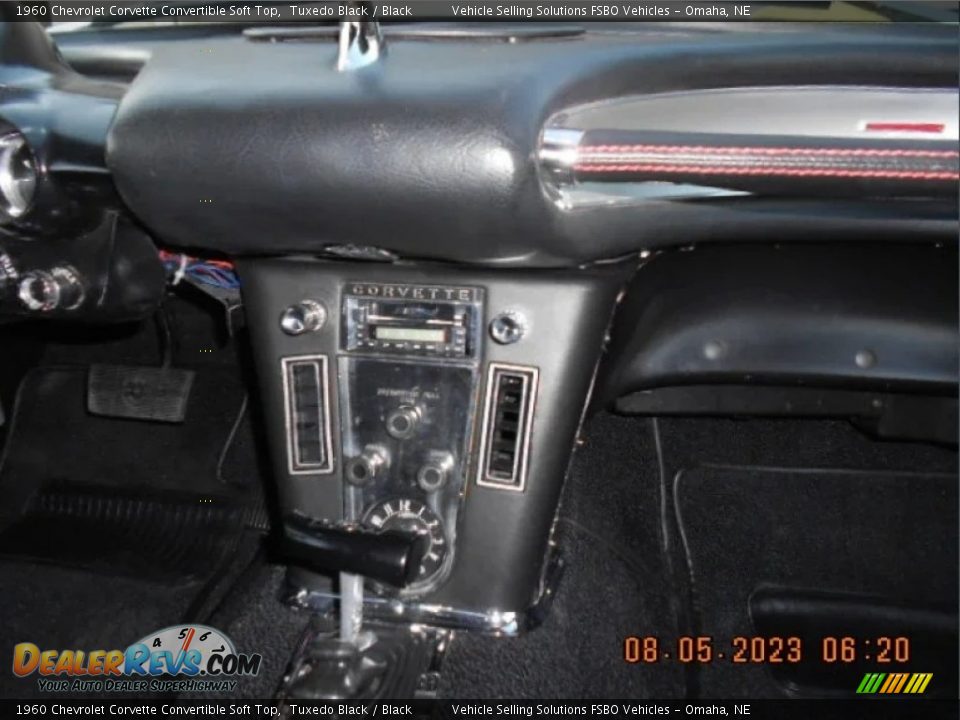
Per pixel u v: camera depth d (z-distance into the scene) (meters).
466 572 1.57
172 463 2.30
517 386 1.50
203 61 1.42
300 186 1.29
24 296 1.55
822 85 1.24
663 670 1.73
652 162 1.21
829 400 1.91
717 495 2.09
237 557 2.08
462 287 1.49
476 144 1.20
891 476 2.09
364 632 1.50
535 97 1.21
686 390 1.93
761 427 2.16
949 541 2.02
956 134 1.22
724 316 1.70
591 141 1.21
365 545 1.41
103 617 1.89
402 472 1.56
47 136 1.45
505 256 1.35
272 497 2.11
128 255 1.64
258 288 1.58
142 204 1.41
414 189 1.24
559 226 1.29
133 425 2.37
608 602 1.80
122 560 2.06
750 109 1.27
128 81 1.68
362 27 1.29
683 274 1.68
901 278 1.62
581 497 2.00
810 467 2.11
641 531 1.99
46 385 2.43
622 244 1.38
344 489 1.59
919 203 1.33
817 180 1.21
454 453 1.54
